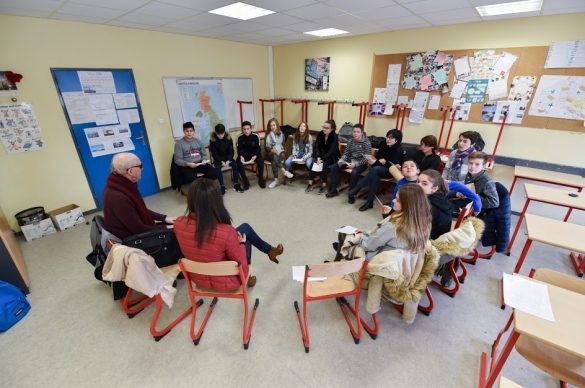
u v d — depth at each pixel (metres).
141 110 3.96
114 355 1.67
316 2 2.63
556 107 3.11
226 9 2.90
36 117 3.05
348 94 4.79
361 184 3.69
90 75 3.36
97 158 3.62
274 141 4.59
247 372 1.57
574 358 1.24
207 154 4.82
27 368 1.60
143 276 1.59
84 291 2.21
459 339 1.78
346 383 1.51
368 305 1.69
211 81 4.76
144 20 3.20
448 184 2.23
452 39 3.59
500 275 2.38
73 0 2.39
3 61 2.76
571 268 2.46
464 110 3.70
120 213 1.90
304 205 3.81
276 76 5.72
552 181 2.81
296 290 2.20
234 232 1.54
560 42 2.95
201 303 2.06
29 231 2.97
